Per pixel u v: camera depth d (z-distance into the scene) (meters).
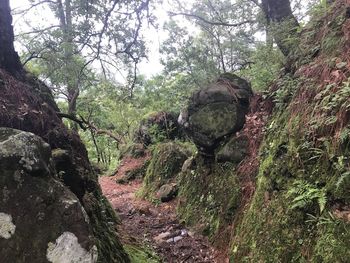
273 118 5.35
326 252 3.02
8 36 4.18
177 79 10.23
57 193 2.48
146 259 4.45
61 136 4.08
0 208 2.32
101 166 15.02
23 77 4.40
